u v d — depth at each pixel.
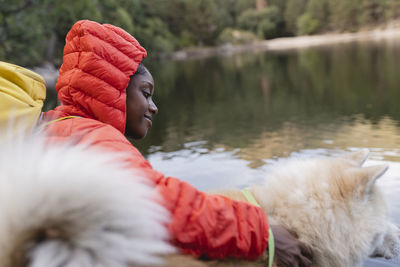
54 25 20.50
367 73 14.94
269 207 1.52
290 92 11.58
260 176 3.97
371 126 6.20
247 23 81.69
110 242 0.90
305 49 42.91
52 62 23.70
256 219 1.28
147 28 46.19
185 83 16.28
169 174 4.21
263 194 1.57
